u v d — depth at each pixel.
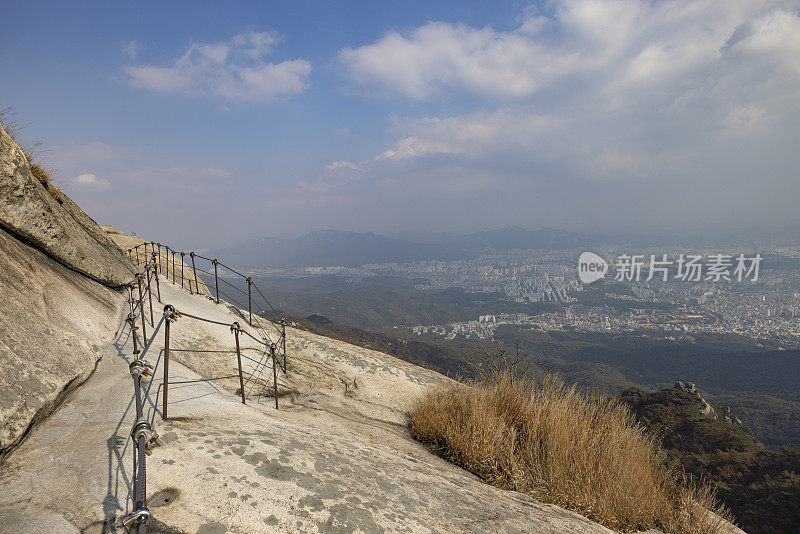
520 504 3.58
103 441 2.31
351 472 2.73
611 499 4.15
